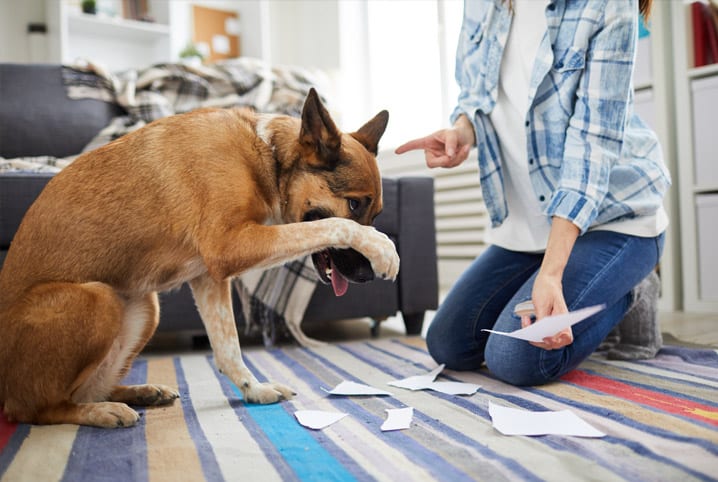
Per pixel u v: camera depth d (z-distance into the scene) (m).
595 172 1.50
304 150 1.59
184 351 2.62
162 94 3.48
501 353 1.62
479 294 1.90
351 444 1.16
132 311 1.55
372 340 2.76
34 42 4.41
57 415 1.36
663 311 3.12
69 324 1.33
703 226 3.03
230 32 5.27
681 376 1.66
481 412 1.38
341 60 5.16
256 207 1.50
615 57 1.57
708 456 1.02
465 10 2.05
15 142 3.13
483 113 1.90
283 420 1.37
